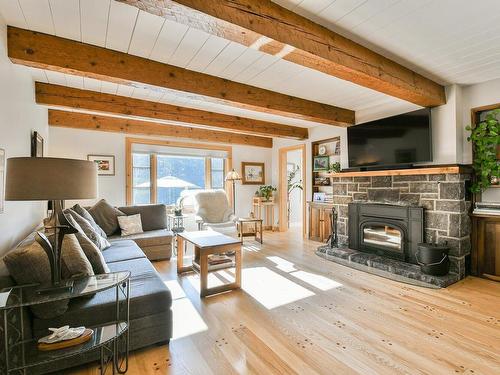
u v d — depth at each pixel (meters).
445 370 1.63
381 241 3.84
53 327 1.58
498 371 1.62
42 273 1.56
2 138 1.99
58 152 4.64
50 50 2.16
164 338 1.89
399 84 2.65
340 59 2.13
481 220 3.18
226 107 4.23
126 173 5.20
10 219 2.16
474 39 2.21
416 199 3.43
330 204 4.93
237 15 1.63
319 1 1.74
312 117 3.87
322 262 3.88
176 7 1.48
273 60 2.59
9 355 1.36
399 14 1.87
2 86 1.98
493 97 3.12
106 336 1.53
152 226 4.48
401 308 2.44
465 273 3.20
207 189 6.15
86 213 3.32
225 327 2.13
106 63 2.37
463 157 3.34
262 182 6.91
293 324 2.17
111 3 1.77
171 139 5.72
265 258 4.08
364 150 4.09
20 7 1.81
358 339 1.96
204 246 2.73
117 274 1.75
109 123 4.89
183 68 2.75
